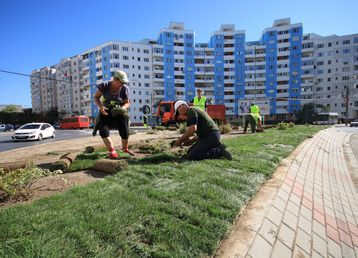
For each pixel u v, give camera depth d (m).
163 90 66.88
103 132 4.27
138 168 3.58
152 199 2.41
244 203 2.54
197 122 4.45
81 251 1.54
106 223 1.85
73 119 40.16
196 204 2.31
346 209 3.67
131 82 64.69
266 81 66.69
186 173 3.34
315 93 65.62
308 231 2.45
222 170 3.67
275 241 2.01
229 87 68.38
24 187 2.60
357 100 61.78
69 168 3.64
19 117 76.62
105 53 64.31
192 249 1.67
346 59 63.00
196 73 68.12
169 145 5.78
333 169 6.25
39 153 5.91
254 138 8.64
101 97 4.30
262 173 3.70
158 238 1.74
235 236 1.91
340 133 18.09
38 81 102.62
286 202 2.89
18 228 1.73
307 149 7.40
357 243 2.65
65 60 82.06
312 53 64.19
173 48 67.12
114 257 1.51
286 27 65.00
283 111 65.38
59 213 2.00
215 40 68.19
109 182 2.93
